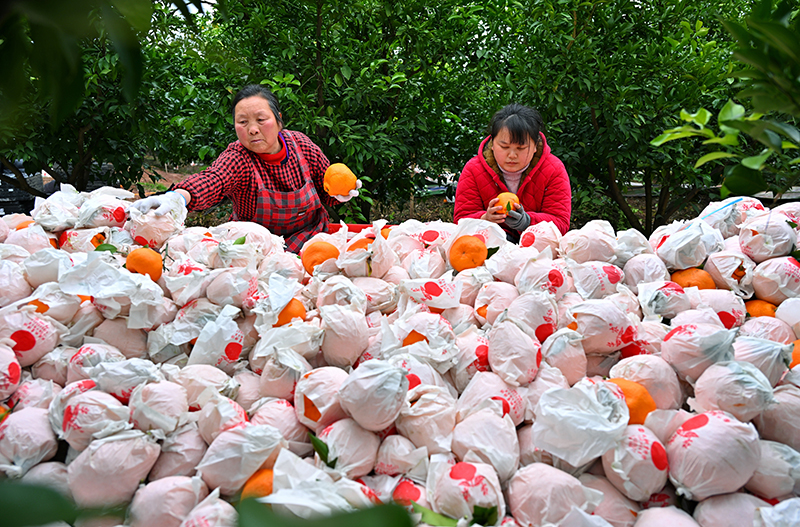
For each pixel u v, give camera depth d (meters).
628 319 1.47
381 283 1.68
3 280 1.52
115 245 1.80
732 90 3.96
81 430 1.18
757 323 1.60
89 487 1.11
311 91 4.09
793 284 1.68
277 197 2.88
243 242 1.79
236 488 1.14
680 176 4.41
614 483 1.17
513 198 2.70
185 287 1.52
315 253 1.77
